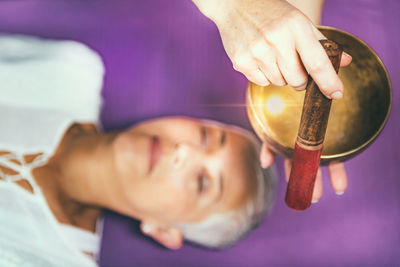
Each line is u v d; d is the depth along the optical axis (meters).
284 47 0.43
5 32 1.17
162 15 1.16
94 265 1.00
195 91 1.09
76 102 1.08
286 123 0.56
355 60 0.54
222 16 0.49
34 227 0.98
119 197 1.02
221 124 1.04
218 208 1.00
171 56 1.13
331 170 0.71
